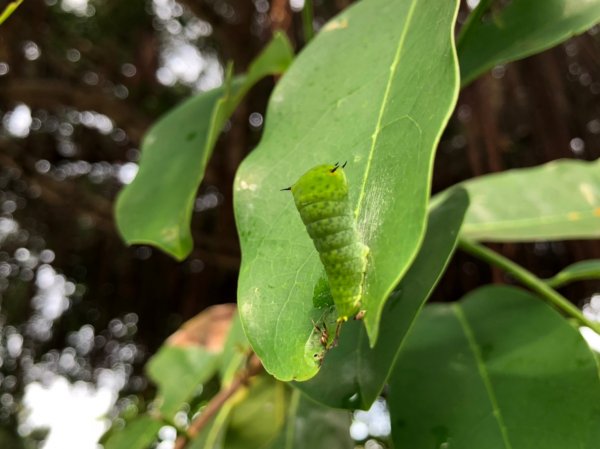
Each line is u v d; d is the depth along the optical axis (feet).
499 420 0.50
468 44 0.58
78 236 2.32
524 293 0.60
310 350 0.33
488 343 0.56
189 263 2.28
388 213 0.31
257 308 0.34
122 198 0.64
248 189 0.40
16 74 1.84
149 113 2.06
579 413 0.49
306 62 0.46
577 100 1.48
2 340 2.31
